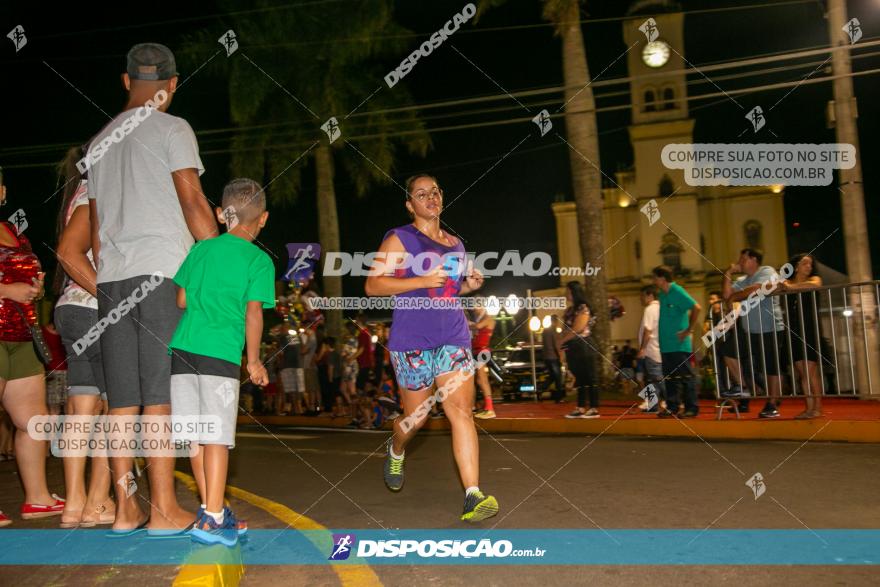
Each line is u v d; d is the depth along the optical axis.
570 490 5.35
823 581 3.23
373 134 23.56
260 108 23.52
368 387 13.12
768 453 6.90
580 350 10.66
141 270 3.70
